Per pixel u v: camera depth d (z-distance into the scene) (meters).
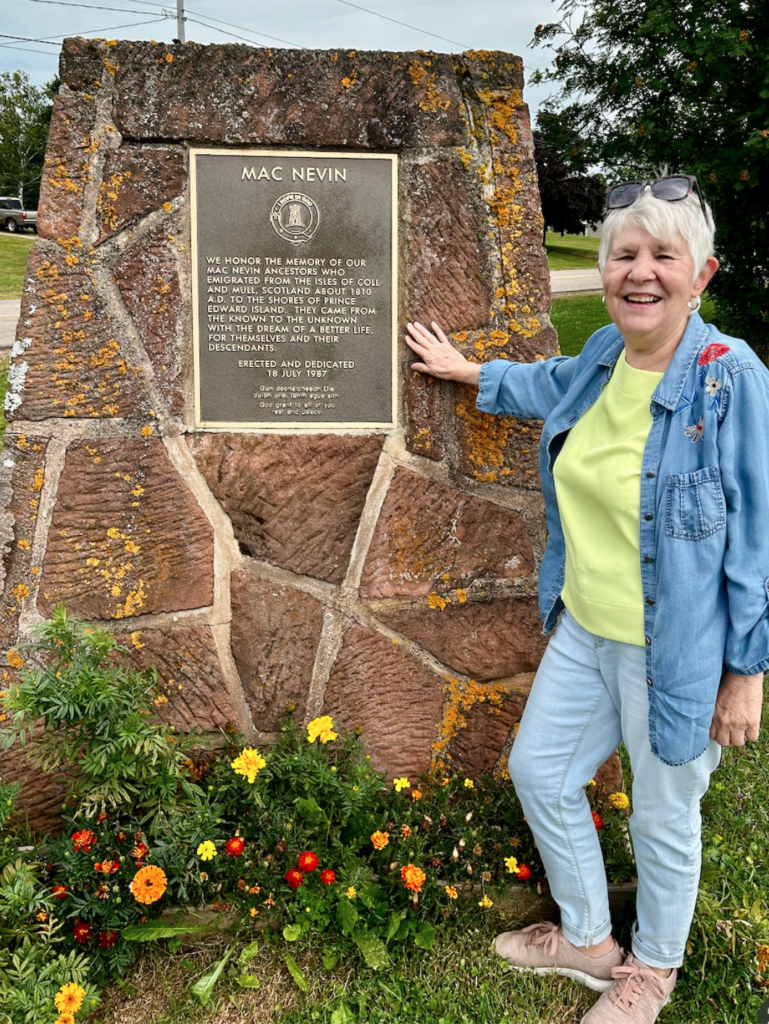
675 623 1.58
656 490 1.59
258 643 2.44
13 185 39.25
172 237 2.19
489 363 2.18
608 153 6.18
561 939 2.12
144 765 2.12
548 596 2.05
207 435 2.30
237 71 2.12
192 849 2.17
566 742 1.92
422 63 2.17
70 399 2.23
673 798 1.75
